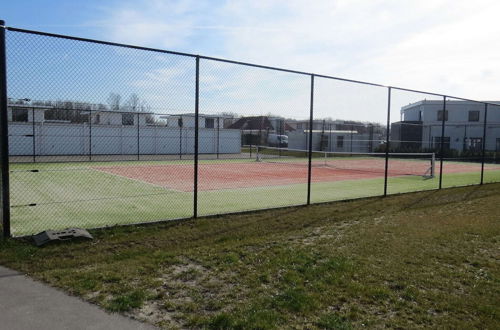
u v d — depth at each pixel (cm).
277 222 729
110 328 327
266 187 1268
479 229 696
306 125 4191
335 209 867
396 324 346
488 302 395
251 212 813
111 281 430
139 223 677
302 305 375
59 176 1467
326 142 3644
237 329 331
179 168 1920
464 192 1198
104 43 598
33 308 358
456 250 574
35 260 483
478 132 3938
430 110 4044
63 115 2431
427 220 773
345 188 1291
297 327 336
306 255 530
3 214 560
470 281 454
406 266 500
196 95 710
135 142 2912
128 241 580
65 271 448
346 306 382
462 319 360
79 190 1121
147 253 527
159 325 336
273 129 4066
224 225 693
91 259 493
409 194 1142
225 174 1683
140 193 1084
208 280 443
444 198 1070
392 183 1476
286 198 1046
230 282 437
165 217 768
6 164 555
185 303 379
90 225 684
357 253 549
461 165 2744
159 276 450
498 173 2069
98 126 2678
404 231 678
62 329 323
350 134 3647
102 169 1792
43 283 414
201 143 3297
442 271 482
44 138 2458
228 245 573
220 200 997
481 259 535
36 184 1235
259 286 427
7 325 327
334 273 466
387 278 456
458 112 4000
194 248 556
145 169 1833
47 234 561
